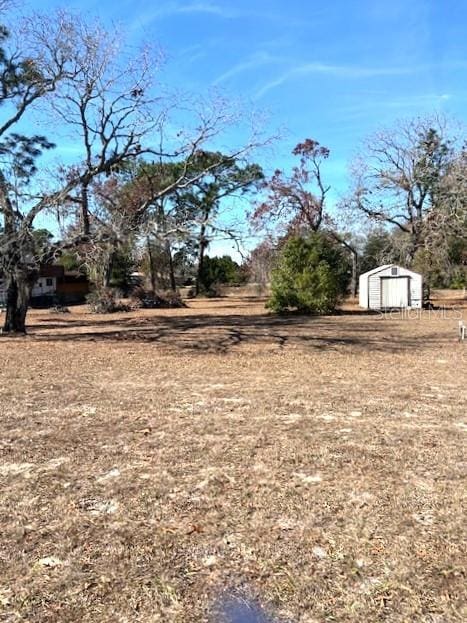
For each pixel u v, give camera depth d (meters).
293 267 23.34
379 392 6.75
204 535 2.96
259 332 15.28
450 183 26.84
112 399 6.34
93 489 3.61
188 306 30.86
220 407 5.91
